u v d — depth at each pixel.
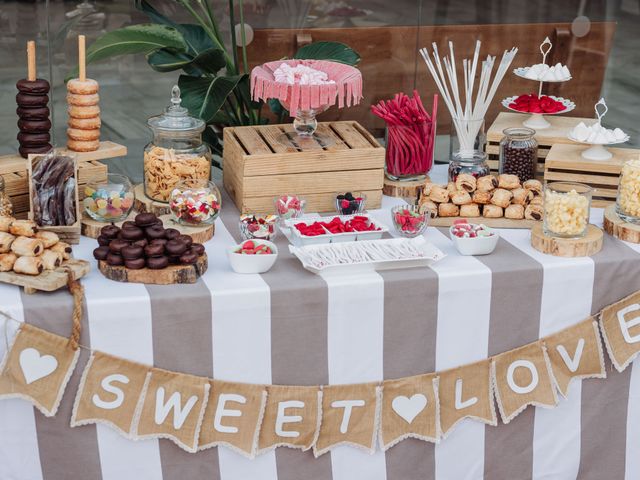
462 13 3.36
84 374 2.09
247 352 2.19
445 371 2.33
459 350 2.33
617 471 2.55
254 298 2.14
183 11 3.21
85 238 2.41
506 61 2.65
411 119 2.70
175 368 2.16
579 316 2.38
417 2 3.32
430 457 2.39
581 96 3.53
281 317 2.18
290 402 2.24
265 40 3.27
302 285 2.17
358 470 2.35
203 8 3.14
